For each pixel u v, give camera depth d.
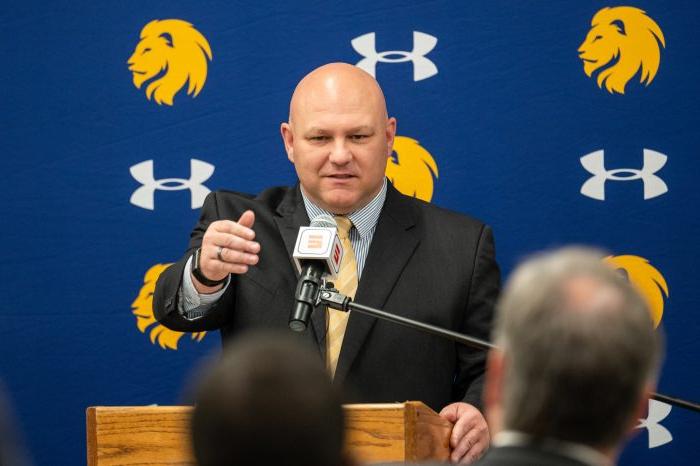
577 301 2.64
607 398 2.63
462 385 7.38
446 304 7.19
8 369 8.95
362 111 7.36
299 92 7.53
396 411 5.15
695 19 8.95
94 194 9.05
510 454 2.69
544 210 8.93
